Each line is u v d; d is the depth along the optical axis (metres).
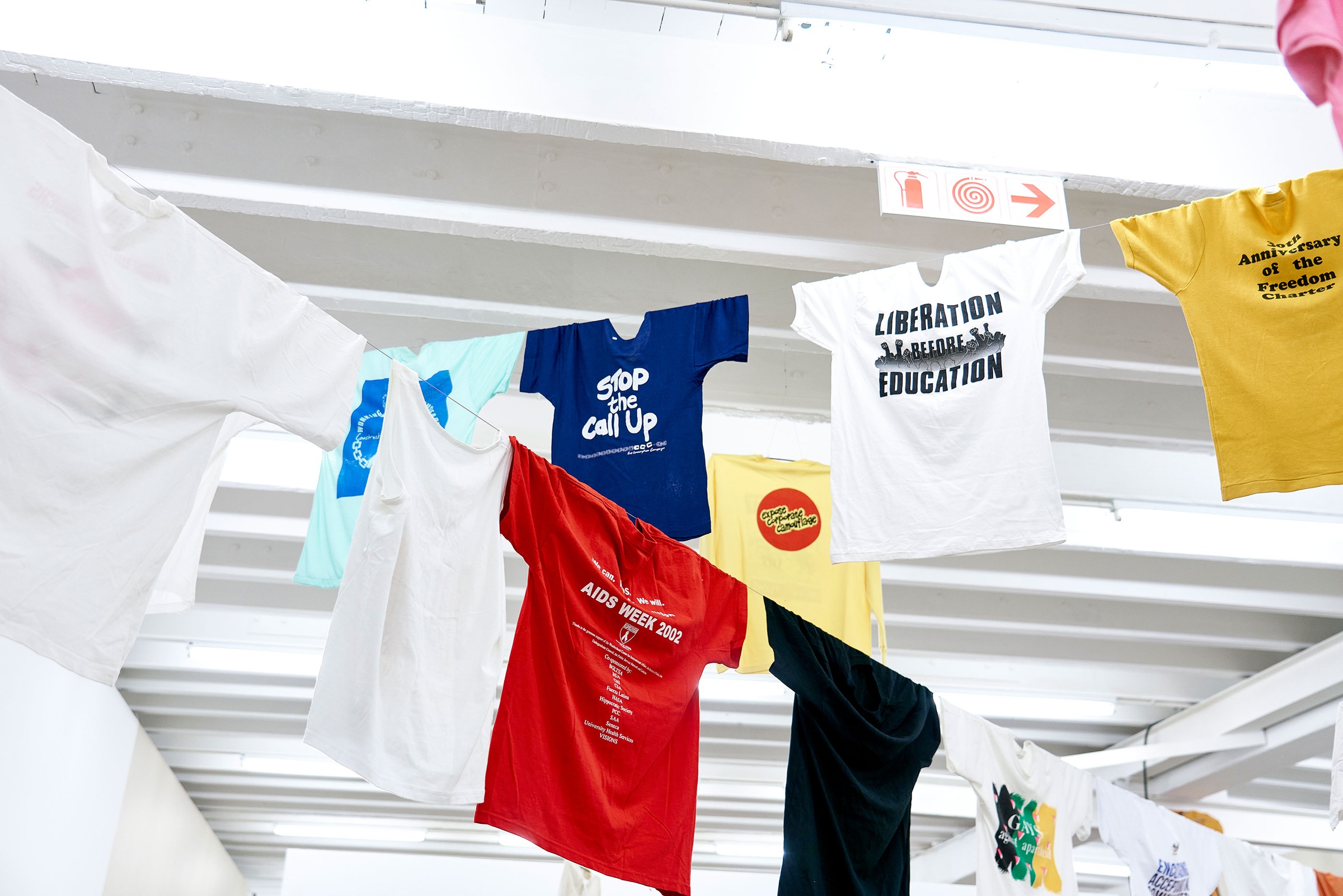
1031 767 4.91
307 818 11.70
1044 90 4.10
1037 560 7.24
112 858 8.55
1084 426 5.87
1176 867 5.37
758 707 9.10
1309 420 3.03
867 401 3.51
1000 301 3.46
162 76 3.56
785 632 3.73
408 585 2.59
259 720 9.69
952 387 3.43
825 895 3.57
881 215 4.51
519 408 5.64
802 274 5.30
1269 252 3.20
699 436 3.73
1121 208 4.82
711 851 12.09
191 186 4.22
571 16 3.91
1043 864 4.72
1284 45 2.22
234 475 5.93
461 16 3.84
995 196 3.93
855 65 4.02
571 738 2.82
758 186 4.66
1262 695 8.11
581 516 3.14
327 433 2.43
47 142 2.00
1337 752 4.18
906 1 3.77
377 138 4.41
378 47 3.74
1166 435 5.91
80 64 3.49
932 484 3.35
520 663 2.81
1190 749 8.27
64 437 1.97
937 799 9.89
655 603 3.27
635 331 5.13
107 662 1.98
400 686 2.54
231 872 13.18
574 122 3.78
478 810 2.62
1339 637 7.53
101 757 8.09
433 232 4.46
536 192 4.45
